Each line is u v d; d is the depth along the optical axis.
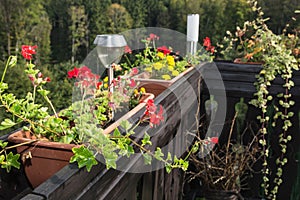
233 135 2.75
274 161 2.69
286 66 2.40
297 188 2.65
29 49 1.08
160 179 1.72
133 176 1.22
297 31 2.77
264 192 2.71
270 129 2.66
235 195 2.41
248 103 2.65
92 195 0.92
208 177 2.46
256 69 2.57
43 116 1.10
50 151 0.97
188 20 2.51
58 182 0.79
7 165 0.96
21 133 1.05
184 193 2.66
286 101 2.48
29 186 1.05
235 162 2.42
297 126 2.62
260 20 2.73
